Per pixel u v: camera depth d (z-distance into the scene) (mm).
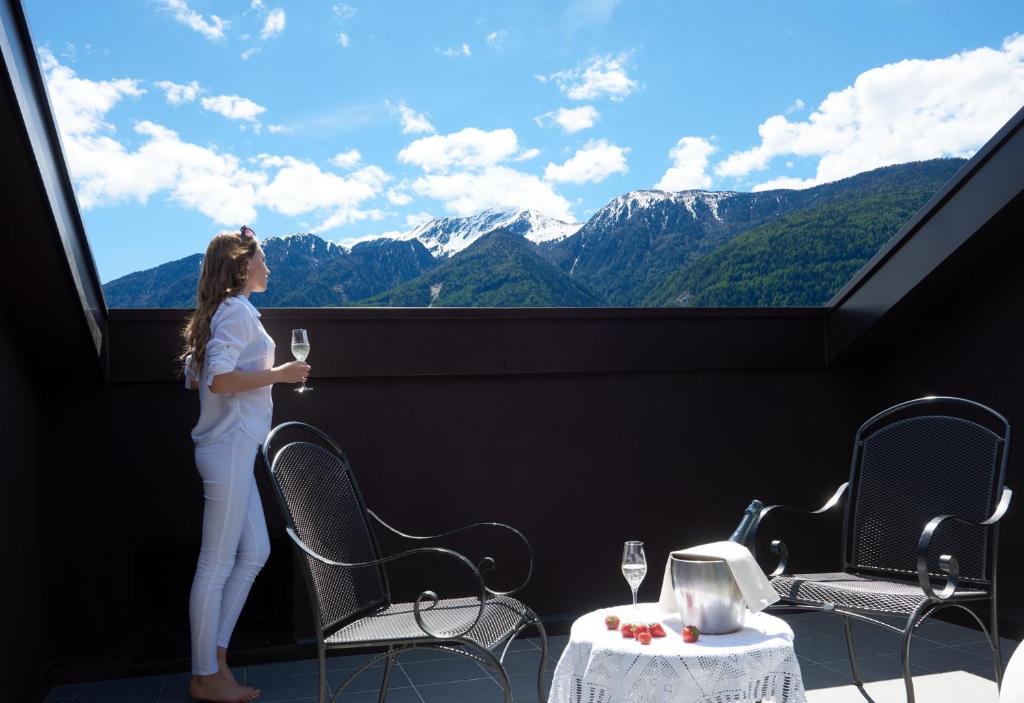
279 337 3449
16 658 2805
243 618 3734
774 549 2676
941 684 2865
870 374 4145
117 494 3328
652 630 1899
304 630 3412
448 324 3615
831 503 2793
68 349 3074
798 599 2441
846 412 4125
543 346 3715
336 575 2371
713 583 1908
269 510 3453
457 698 2889
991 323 3438
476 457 3680
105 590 3291
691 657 1770
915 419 2863
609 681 1825
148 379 3328
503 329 3674
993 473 2604
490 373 3656
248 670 3254
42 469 3225
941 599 2234
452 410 3666
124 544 3322
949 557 2266
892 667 3055
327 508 2471
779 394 4047
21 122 2174
